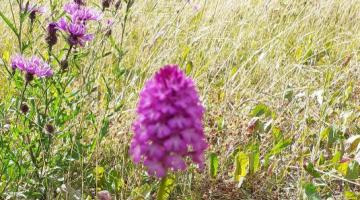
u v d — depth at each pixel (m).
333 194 0.61
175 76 0.38
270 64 0.84
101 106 0.66
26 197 0.54
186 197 0.57
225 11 0.97
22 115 0.55
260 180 0.61
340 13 1.07
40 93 0.60
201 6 0.99
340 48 0.94
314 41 0.92
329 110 0.73
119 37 0.82
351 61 0.86
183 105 0.37
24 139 0.57
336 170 0.61
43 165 0.56
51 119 0.57
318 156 0.65
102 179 0.58
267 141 0.66
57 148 0.60
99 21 0.64
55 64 0.65
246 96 0.76
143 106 0.38
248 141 0.65
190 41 0.86
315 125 0.71
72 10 0.60
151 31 0.85
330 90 0.79
